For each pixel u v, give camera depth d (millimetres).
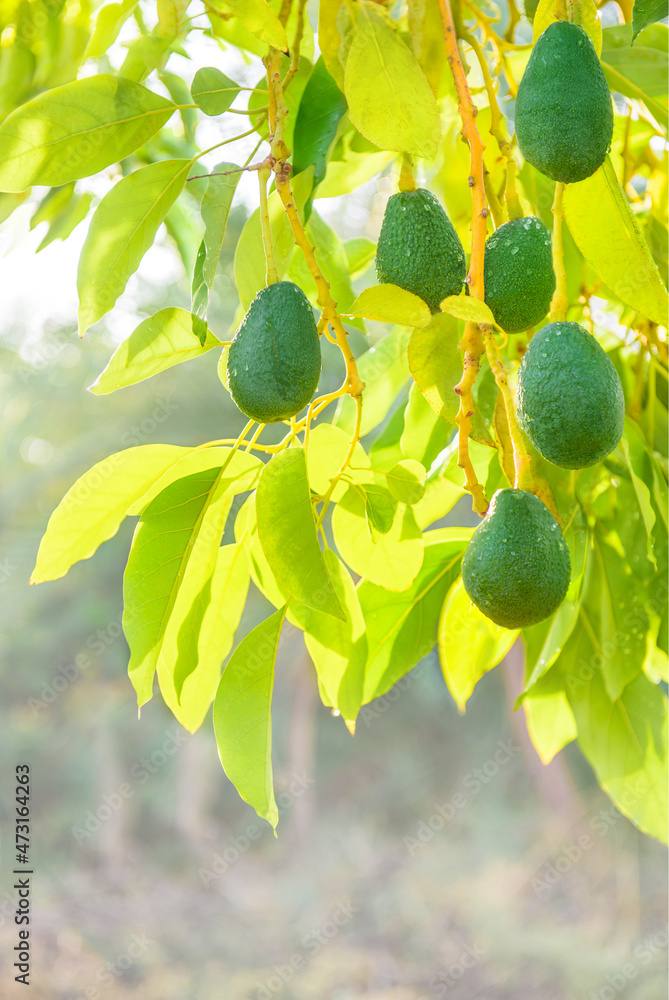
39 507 11828
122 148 1605
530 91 1419
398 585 1677
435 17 1575
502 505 1437
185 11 1566
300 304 1453
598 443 1409
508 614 1427
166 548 1587
